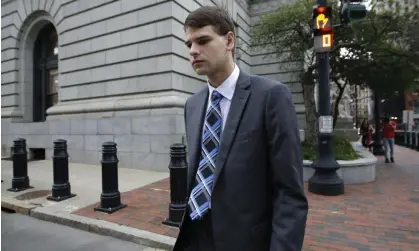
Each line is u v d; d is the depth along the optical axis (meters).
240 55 13.99
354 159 7.90
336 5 8.91
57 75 13.16
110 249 4.00
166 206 5.41
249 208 1.39
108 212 5.06
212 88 1.64
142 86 9.36
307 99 10.38
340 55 9.99
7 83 13.45
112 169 5.26
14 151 6.75
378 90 11.88
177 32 9.07
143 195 6.13
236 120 1.44
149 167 8.80
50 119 11.35
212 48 1.48
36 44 13.63
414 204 5.54
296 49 9.59
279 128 1.37
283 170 1.35
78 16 10.91
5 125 13.17
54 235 4.48
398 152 16.58
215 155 1.54
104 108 9.76
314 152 8.62
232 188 1.40
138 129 9.03
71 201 5.80
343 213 5.04
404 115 22.02
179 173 4.58
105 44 10.18
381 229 4.33
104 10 10.20
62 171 6.01
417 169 9.77
